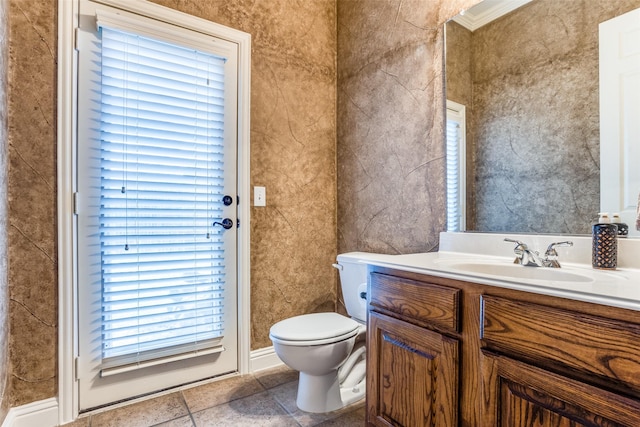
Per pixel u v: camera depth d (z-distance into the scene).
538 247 1.35
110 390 1.66
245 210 2.03
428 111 1.80
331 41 2.46
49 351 1.50
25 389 1.45
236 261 2.02
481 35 1.58
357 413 1.64
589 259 1.20
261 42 2.12
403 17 1.95
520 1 1.45
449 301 1.04
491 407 0.93
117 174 1.67
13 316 1.42
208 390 1.83
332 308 2.42
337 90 2.46
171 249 1.80
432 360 1.09
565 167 1.30
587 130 1.25
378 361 1.31
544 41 1.37
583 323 0.75
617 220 1.15
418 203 1.85
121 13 1.67
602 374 0.72
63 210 1.52
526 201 1.42
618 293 0.72
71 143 1.55
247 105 2.04
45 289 1.49
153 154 1.76
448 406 1.04
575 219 1.28
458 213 1.66
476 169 1.59
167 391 1.80
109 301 1.64
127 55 1.69
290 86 2.24
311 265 2.33
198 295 1.88
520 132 1.44
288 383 1.93
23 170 1.44
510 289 0.90
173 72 1.81
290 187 2.23
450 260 1.39
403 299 1.21
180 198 1.83
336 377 1.72
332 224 2.44
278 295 2.18
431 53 1.79
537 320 0.83
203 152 1.90
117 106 1.66
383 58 2.08
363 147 2.22
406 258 1.47
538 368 0.83
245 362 2.03
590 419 0.73
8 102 1.40
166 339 1.79
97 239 1.62
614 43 1.19
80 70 1.58
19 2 1.45
